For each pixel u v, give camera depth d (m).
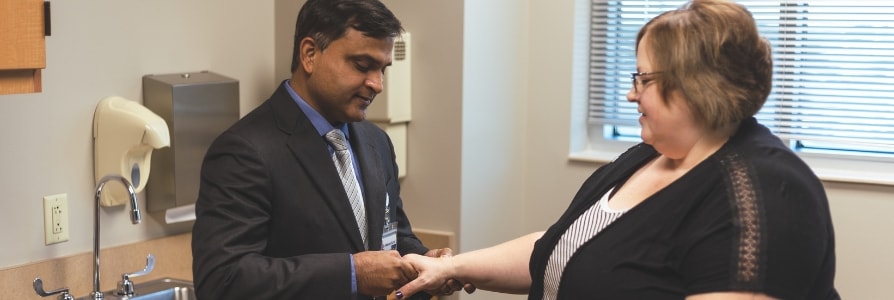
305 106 2.04
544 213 3.39
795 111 3.16
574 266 1.63
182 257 2.81
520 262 2.05
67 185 2.50
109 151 2.53
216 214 1.92
